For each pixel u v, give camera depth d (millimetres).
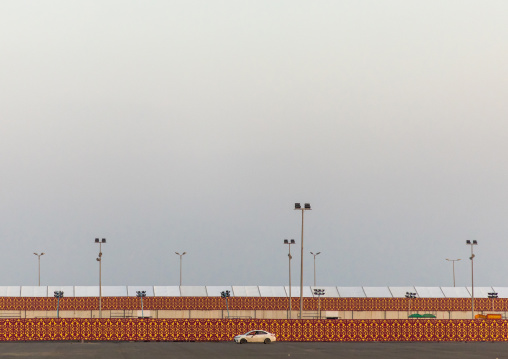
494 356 80500
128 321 110625
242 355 80438
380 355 81500
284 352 85500
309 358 76938
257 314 171625
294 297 173125
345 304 175375
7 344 100625
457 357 79062
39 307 165625
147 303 169000
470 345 101812
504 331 114062
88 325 110312
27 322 109750
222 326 111188
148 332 110625
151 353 82750
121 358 75688
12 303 164750
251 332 107062
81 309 167250
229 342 108562
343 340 111000
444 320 113312
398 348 94188
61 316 165500
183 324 110875
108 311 167250
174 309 169375
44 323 109875
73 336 109938
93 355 79625
